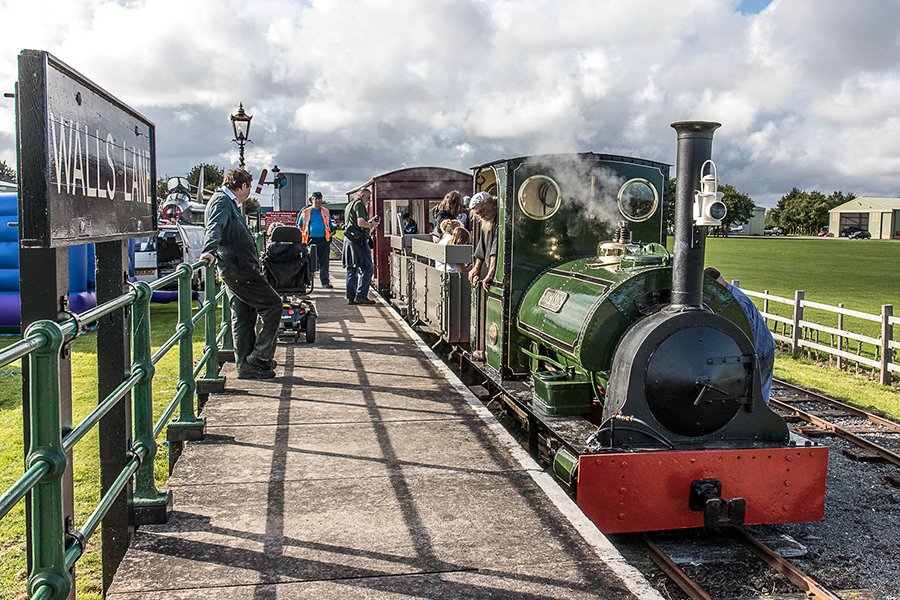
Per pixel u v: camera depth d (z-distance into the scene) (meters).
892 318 10.16
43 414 2.53
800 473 4.65
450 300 8.53
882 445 7.23
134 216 3.71
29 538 2.80
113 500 3.32
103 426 3.65
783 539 4.86
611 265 5.74
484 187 7.68
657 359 4.63
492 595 3.29
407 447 5.24
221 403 6.37
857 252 54.75
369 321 11.18
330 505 4.22
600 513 4.46
